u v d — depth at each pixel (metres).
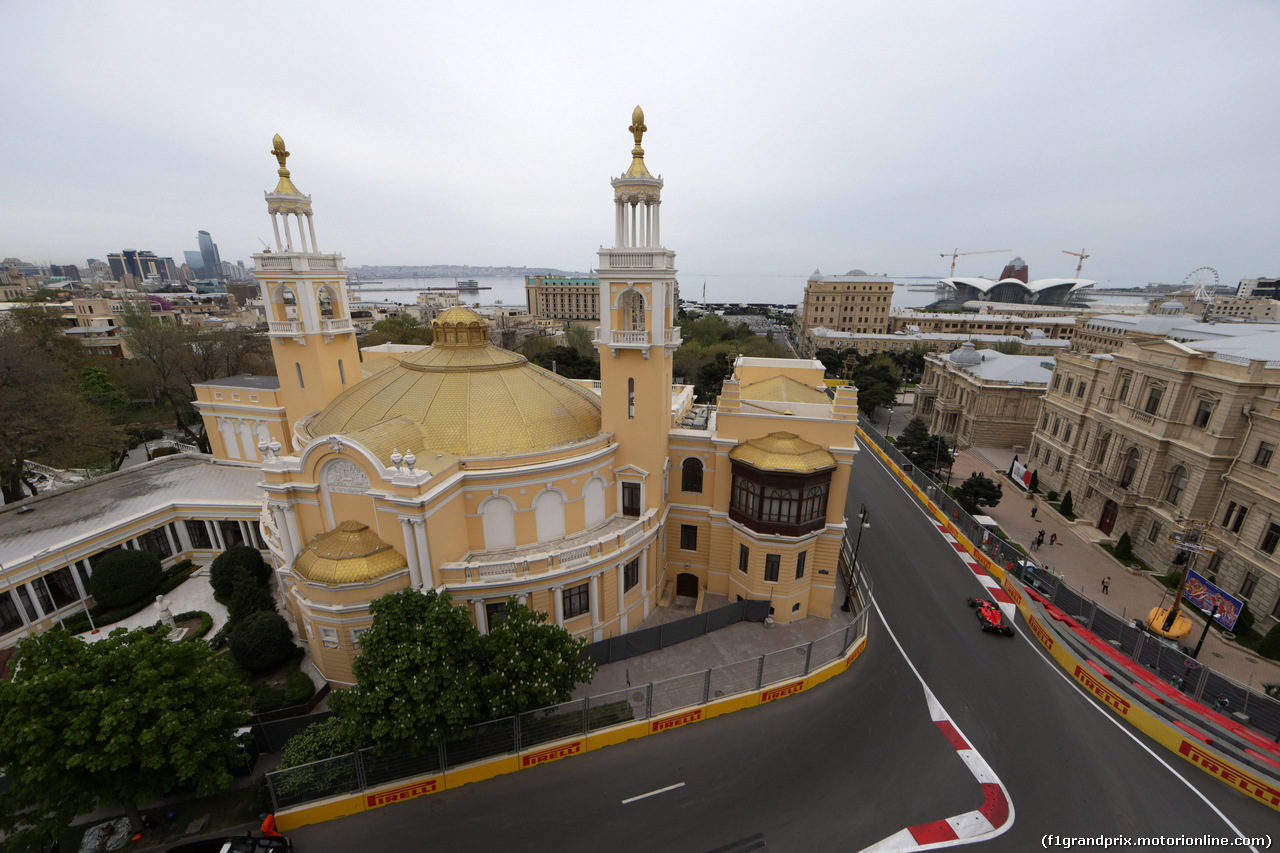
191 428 85.44
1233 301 187.12
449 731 25.44
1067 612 41.94
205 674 23.27
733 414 38.81
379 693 23.25
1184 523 39.75
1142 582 48.94
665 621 40.44
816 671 34.44
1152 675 35.16
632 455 37.91
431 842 24.27
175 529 45.44
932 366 109.69
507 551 34.31
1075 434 66.00
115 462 65.38
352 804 25.42
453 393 35.44
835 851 24.20
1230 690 32.25
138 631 23.77
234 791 26.11
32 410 50.31
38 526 41.44
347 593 29.92
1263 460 43.38
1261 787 26.72
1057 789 27.47
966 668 36.50
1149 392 54.75
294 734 28.44
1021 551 50.03
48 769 20.27
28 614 36.66
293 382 42.47
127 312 87.19
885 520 60.91
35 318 78.56
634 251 33.31
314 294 40.91
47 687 20.33
